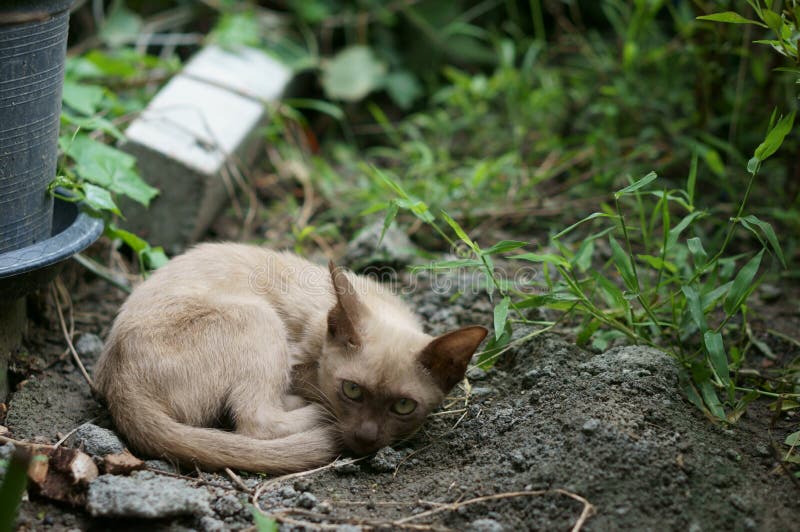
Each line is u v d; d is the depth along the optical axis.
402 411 1.36
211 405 1.37
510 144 1.91
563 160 1.81
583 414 1.33
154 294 1.39
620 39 1.91
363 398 1.36
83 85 1.65
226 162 1.68
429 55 2.20
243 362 1.37
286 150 1.87
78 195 1.42
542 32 2.04
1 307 1.39
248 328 1.38
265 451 1.34
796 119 1.70
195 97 1.75
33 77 1.33
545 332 1.46
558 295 1.42
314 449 1.35
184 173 1.62
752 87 1.80
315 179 1.82
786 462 1.33
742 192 1.75
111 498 1.26
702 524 1.26
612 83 1.90
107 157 1.51
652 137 1.82
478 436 1.37
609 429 1.31
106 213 1.50
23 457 1.17
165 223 1.63
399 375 1.35
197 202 1.63
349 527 1.26
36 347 1.47
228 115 1.73
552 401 1.37
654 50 1.87
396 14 2.21
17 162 1.34
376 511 1.29
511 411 1.38
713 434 1.34
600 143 1.80
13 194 1.34
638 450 1.29
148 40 1.95
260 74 1.87
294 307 1.43
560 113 1.94
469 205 1.72
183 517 1.27
